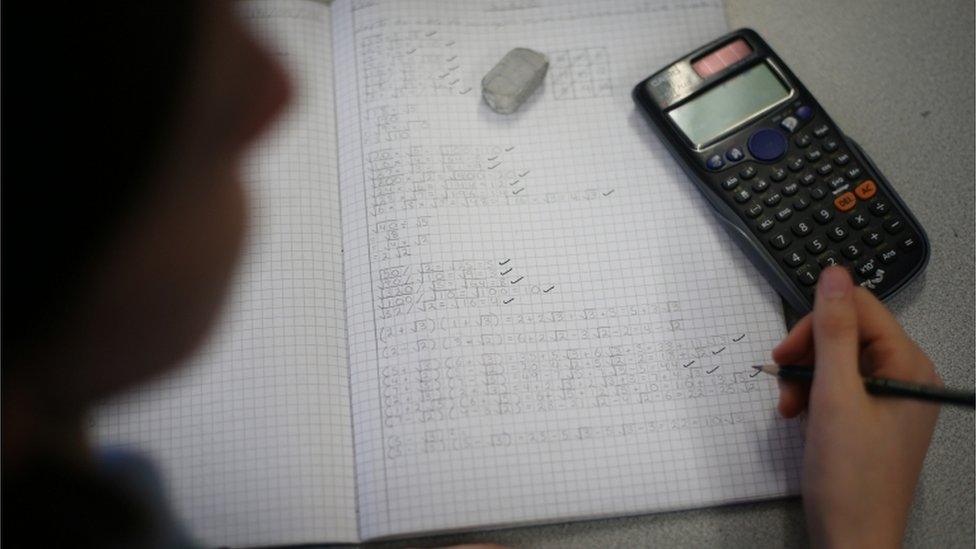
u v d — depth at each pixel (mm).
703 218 497
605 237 492
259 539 443
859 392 406
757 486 447
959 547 435
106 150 428
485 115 516
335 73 527
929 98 523
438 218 492
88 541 439
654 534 445
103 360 463
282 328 474
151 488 449
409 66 523
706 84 505
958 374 466
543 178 504
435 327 471
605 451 453
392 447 453
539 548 445
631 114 520
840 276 414
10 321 446
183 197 465
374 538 444
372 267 483
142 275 466
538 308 477
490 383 462
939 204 499
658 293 481
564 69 530
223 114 481
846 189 481
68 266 444
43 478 446
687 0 544
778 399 461
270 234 488
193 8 457
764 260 476
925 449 418
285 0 536
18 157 416
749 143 492
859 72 532
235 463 454
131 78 426
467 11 539
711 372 466
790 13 544
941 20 540
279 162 501
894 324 431
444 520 443
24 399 452
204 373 467
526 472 449
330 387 467
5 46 408
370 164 501
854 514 403
